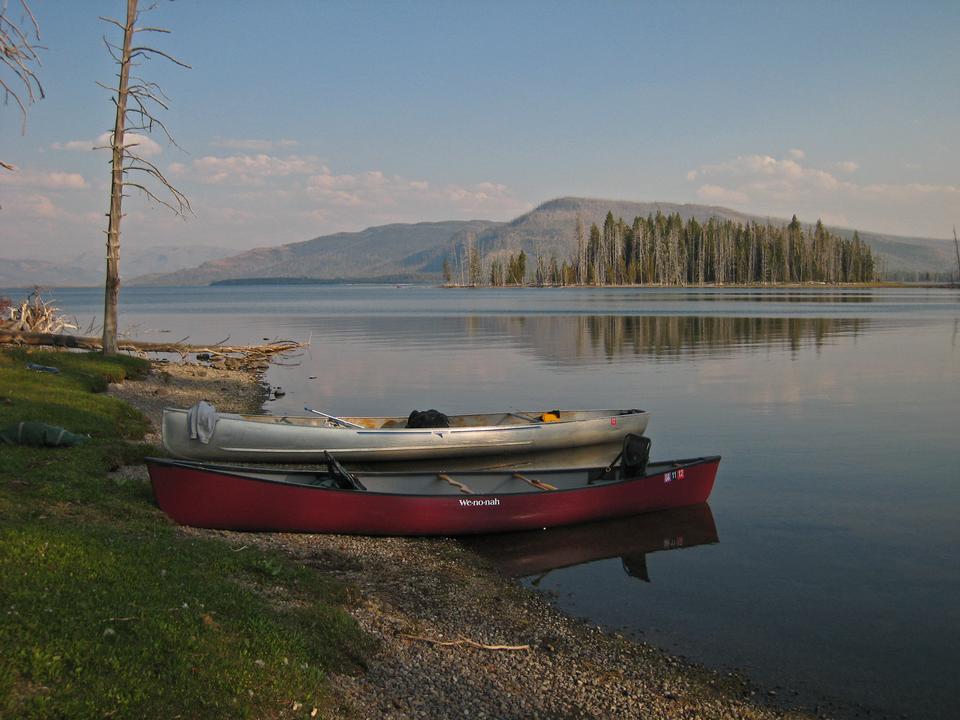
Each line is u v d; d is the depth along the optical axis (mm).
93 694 5141
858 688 7734
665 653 8445
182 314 89188
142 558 7812
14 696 4914
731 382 30391
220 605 7020
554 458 18859
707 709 7250
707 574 10859
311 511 11477
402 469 17609
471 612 9180
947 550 11781
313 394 27969
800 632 9008
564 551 11828
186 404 23422
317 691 6098
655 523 13180
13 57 8773
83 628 5859
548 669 7797
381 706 6363
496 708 6805
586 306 92688
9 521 8414
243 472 11984
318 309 101375
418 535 12109
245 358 35688
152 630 6105
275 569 8711
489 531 12352
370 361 38594
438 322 68812
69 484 11023
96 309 99062
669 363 36750
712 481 14086
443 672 7316
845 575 10805
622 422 19562
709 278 183250
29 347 26047
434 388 29375
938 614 9500
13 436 13469
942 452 18359
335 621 7500
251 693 5703
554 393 27984
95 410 17484
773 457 17984
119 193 25328
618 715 6996
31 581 6484
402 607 8961
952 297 119875
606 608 9695
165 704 5273
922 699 7527
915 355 39406
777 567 11125
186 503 10883
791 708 7344
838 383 29984
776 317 69062
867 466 17062
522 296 137125
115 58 23828
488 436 17891
